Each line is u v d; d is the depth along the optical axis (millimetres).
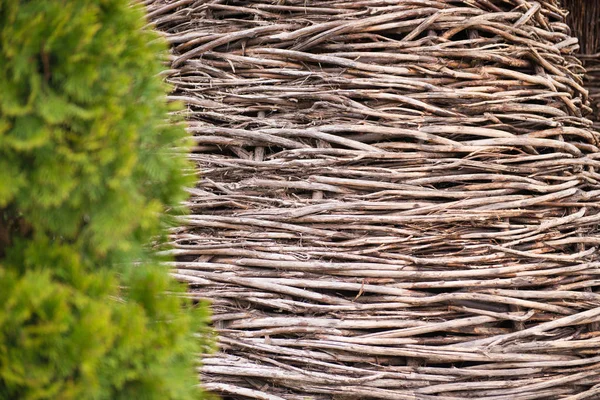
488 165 3383
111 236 2904
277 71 3420
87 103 2893
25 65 2842
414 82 3393
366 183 3365
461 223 3367
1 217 2926
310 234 3359
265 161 3391
